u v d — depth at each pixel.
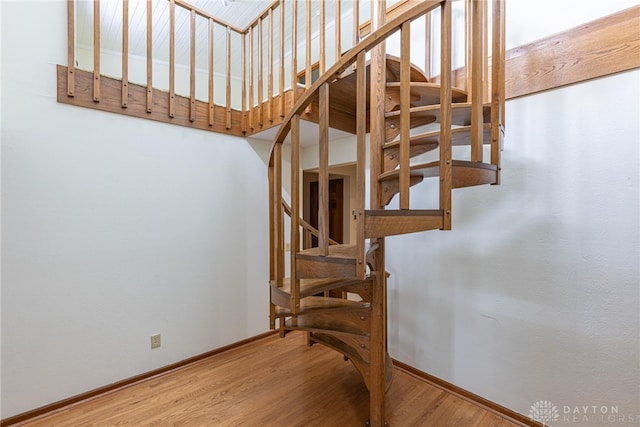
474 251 2.08
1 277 1.81
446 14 1.23
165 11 3.23
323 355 2.77
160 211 2.44
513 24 1.86
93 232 2.12
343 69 1.29
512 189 1.89
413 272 2.43
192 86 2.57
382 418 1.82
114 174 2.21
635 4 1.46
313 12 3.51
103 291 2.17
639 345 1.49
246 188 3.00
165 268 2.47
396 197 2.49
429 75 2.20
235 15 3.45
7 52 1.80
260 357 2.74
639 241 1.48
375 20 1.77
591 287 1.62
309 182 4.82
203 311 2.70
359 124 1.26
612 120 1.54
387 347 2.57
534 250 1.81
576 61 1.63
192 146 2.62
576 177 1.66
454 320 2.19
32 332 1.91
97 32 2.10
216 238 2.79
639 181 1.48
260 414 1.97
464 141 1.65
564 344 1.71
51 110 1.95
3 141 1.80
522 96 1.83
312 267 1.44
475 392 2.09
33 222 1.90
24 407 1.88
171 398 2.13
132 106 2.28
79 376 2.07
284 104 2.41
